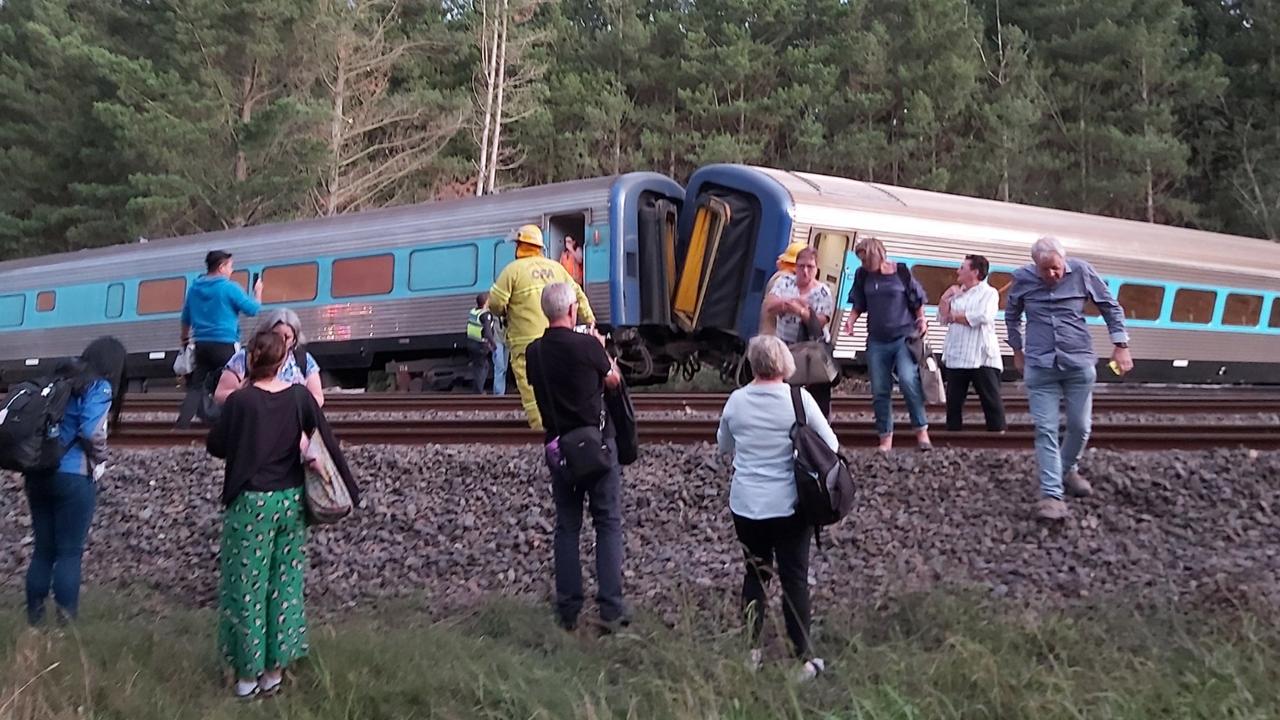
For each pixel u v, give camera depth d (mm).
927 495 7266
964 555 6402
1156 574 5910
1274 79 39688
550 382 5473
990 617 5297
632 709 4363
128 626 5676
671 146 38844
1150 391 17469
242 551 4680
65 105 33031
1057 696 4262
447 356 18281
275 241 19641
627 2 42312
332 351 18797
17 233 33188
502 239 17016
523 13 37219
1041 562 6238
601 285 16016
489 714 4410
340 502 4852
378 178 34656
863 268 8312
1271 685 4387
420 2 40188
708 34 42375
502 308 6531
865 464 7770
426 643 5199
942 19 40031
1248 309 20328
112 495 8164
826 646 5234
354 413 12188
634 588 6203
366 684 4684
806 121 38094
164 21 32281
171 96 29422
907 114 38062
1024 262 17578
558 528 5688
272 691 4742
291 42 32125
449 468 8016
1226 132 40969
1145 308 19000
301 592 4906
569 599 5598
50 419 5270
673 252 16750
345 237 18812
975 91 39750
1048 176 38875
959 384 8859
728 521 7016
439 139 36469
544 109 38125
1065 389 6906
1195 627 5102
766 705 4500
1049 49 41062
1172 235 19797
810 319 7578
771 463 5047
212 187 30438
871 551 6492
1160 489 7047
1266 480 7195
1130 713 4168
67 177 33969
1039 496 7082
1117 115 38750
